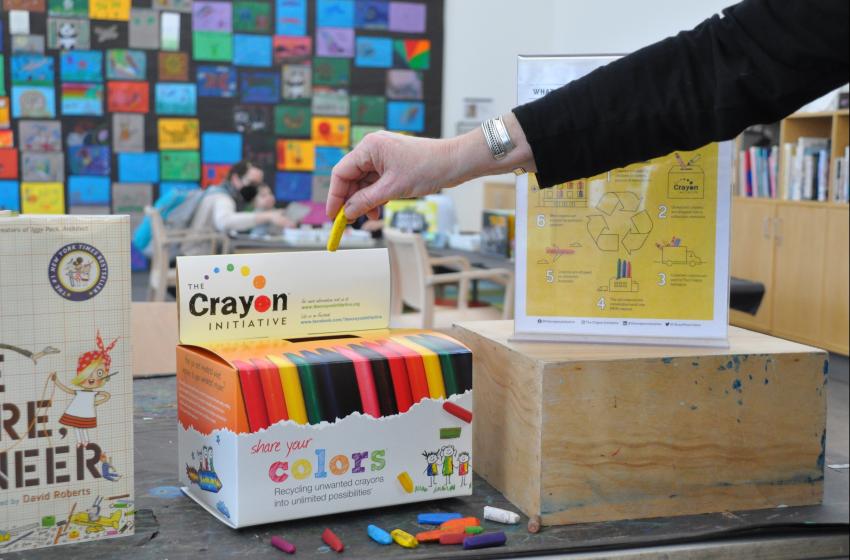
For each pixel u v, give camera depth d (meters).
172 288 5.21
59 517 0.91
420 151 0.93
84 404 0.91
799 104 0.81
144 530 0.95
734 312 5.76
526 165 0.91
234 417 0.93
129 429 0.93
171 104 7.50
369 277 1.12
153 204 7.56
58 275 0.89
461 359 1.03
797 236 5.20
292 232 5.00
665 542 0.96
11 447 0.89
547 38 8.29
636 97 0.86
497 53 8.19
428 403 1.02
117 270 0.91
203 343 1.04
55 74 7.23
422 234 5.12
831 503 1.10
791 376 1.08
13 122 7.20
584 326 1.11
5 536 0.89
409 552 0.91
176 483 1.09
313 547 0.92
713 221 1.09
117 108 7.39
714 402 1.05
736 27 0.81
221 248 5.36
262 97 7.69
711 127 0.84
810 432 1.09
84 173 7.39
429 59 8.02
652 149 0.88
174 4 7.41
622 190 1.10
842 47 0.75
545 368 0.98
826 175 5.05
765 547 0.99
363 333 1.12
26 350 0.89
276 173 7.80
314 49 7.76
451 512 1.03
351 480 0.99
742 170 5.75
